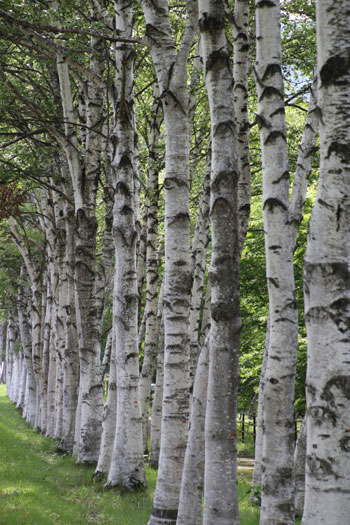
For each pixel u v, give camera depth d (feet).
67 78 46.11
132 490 36.06
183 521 23.53
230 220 20.81
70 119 46.85
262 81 21.17
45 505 30.40
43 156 51.42
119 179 37.68
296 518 32.14
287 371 20.59
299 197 31.17
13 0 36.58
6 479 36.04
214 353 20.54
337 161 12.63
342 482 11.80
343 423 11.94
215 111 21.42
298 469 32.73
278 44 21.17
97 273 53.93
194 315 49.11
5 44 46.03
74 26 38.81
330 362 12.16
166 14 29.32
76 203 48.83
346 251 12.44
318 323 12.40
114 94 37.99
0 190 46.06
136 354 37.58
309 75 50.55
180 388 27.68
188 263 28.30
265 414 20.76
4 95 46.62
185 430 27.58
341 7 12.69
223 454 20.18
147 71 47.67
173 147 28.37
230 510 19.99
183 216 28.25
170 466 27.17
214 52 21.44
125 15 36.83
